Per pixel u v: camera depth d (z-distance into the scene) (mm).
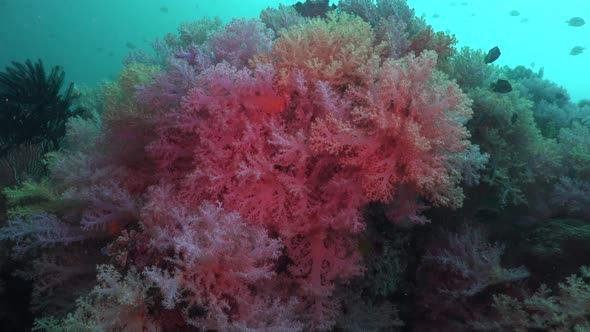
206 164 2553
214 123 2557
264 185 2555
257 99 2605
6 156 4418
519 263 3150
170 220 2334
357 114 2424
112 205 2705
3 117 4793
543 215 3701
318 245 2609
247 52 3115
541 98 6945
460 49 4195
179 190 2756
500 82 3900
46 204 3100
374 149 2344
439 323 3275
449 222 3666
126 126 2945
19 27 41906
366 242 3045
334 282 2770
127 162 3158
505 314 2797
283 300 2561
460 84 4070
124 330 2037
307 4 5145
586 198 3521
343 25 2857
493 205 3635
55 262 2979
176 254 2176
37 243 2791
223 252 2129
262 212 2473
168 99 2791
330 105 2336
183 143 2871
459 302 3168
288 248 2572
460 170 2877
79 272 2852
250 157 2471
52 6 43750
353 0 4590
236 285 2178
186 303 2176
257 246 2211
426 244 3506
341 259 2607
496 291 3068
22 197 3297
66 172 3002
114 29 50312
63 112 5395
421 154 2281
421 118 2312
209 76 2461
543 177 3842
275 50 2713
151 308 2176
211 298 2043
